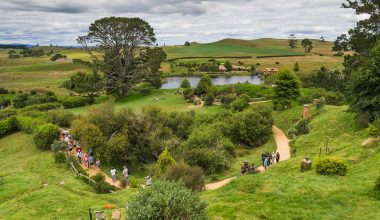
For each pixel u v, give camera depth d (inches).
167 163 1395.2
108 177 1412.4
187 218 539.8
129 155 1738.4
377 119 1263.5
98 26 3624.5
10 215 860.6
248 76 6235.2
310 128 1733.5
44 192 1029.2
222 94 3412.9
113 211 787.4
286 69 2541.8
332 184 808.3
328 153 1203.2
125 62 3796.8
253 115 1988.2
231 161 1630.2
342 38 3100.4
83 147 1680.6
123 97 3767.2
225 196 808.9
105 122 1820.9
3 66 7377.0
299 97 2615.7
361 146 1153.4
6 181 1170.0
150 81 4047.7
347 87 1395.2
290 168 1099.3
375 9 2226.9
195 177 1040.2
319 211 680.4
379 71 1290.6
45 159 1502.2
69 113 2212.1
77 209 877.8
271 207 709.3
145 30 3742.6
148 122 1868.8
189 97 3341.5
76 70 6692.9
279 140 1871.3
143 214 522.3
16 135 2075.5
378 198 706.2
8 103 3624.5
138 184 1235.2
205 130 1776.6
